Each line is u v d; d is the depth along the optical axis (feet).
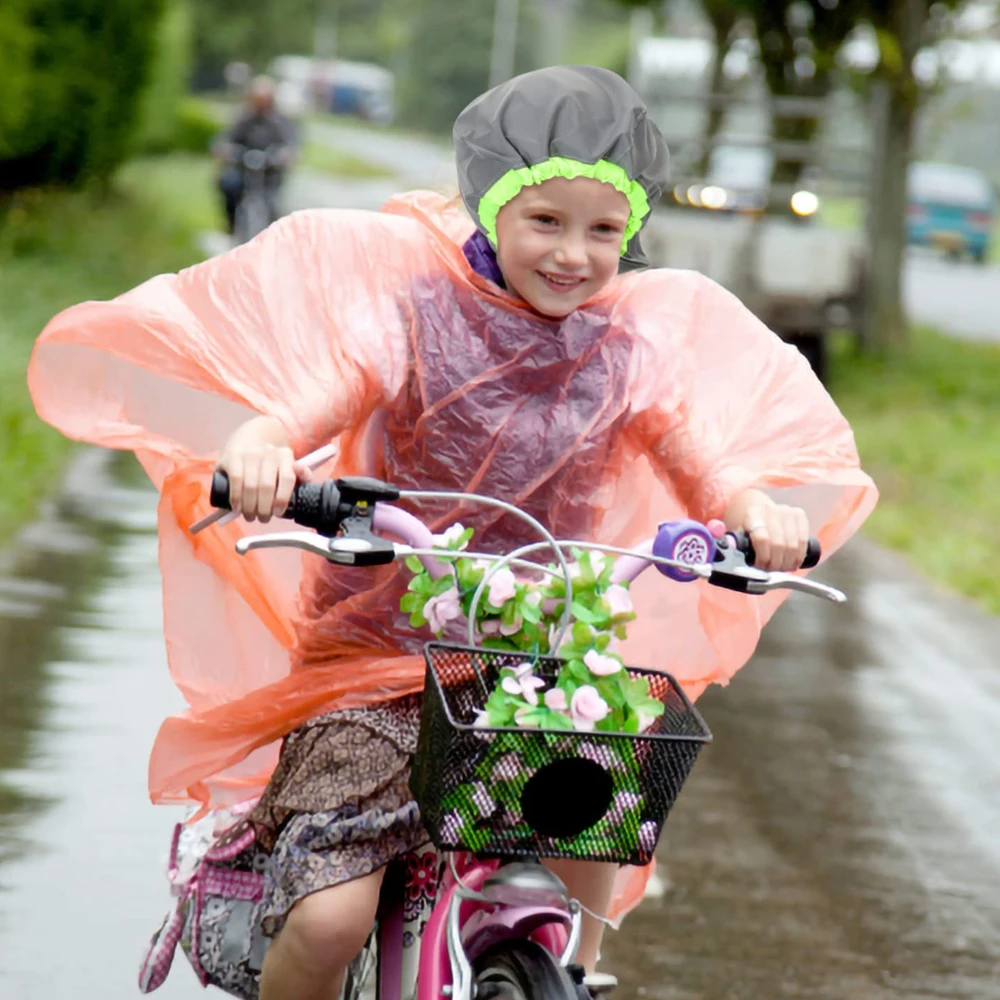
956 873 53.72
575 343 30.48
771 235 159.22
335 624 30.86
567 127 28.73
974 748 66.64
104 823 50.70
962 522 114.83
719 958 46.34
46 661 65.16
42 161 230.27
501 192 29.32
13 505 88.89
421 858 30.09
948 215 361.30
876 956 47.24
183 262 205.36
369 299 30.45
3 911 44.55
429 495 26.96
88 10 228.02
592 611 26.99
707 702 70.59
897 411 159.12
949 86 186.70
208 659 32.91
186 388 31.86
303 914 28.14
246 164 219.61
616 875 34.01
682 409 31.48
